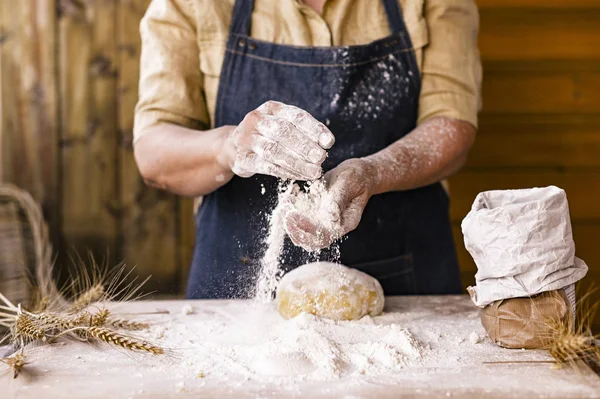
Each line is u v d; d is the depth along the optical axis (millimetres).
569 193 2527
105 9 2607
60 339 1201
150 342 1185
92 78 2627
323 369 1035
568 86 2492
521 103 2496
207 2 1563
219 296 1544
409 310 1396
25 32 2596
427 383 990
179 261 2682
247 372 1040
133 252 2668
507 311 1124
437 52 1596
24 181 2637
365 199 1266
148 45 1589
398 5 1598
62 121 2635
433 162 1489
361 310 1301
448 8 1621
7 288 2113
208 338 1214
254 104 1566
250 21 1573
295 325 1238
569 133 2510
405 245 1628
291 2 1558
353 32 1596
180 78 1563
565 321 1101
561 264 1102
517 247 1097
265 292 1410
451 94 1575
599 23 2469
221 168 1403
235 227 1567
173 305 1432
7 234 2225
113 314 1354
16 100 2615
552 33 2471
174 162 1463
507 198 1165
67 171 2648
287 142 1152
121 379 1020
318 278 1320
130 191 2660
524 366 1049
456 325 1272
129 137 2650
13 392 984
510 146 2510
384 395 953
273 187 1557
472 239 1141
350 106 1564
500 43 2473
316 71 1558
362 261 1601
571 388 966
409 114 1599
